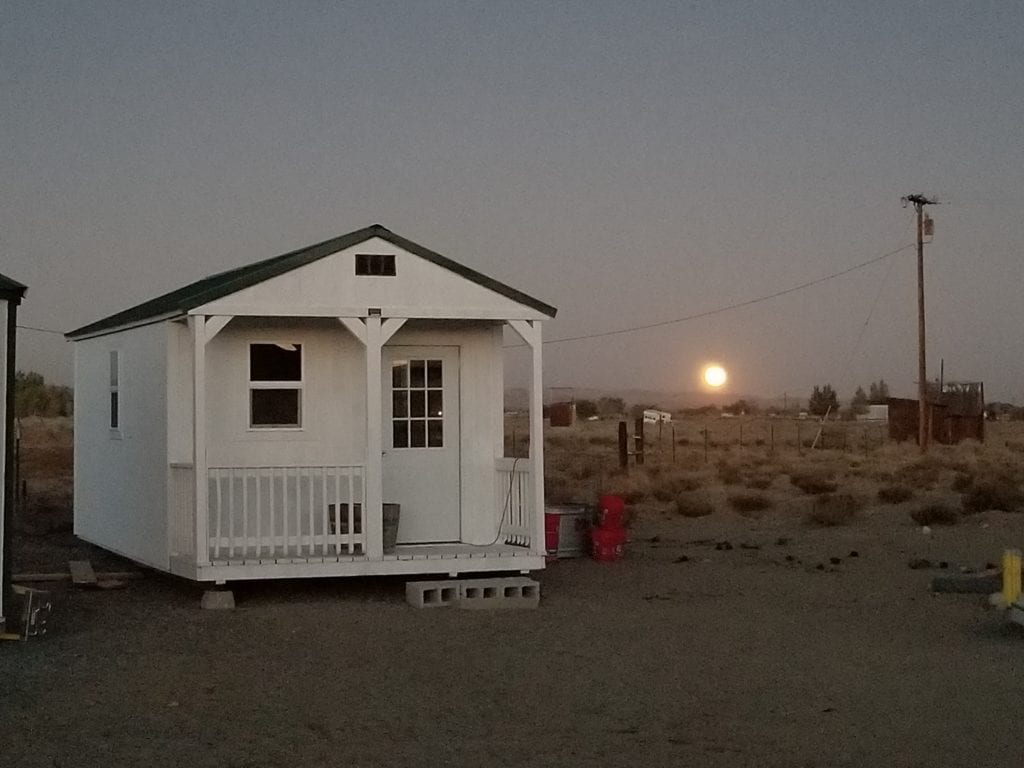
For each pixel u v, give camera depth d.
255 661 11.31
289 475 15.15
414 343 16.41
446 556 15.01
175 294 18.50
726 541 21.98
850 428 84.19
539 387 15.50
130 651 11.73
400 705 9.65
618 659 11.47
